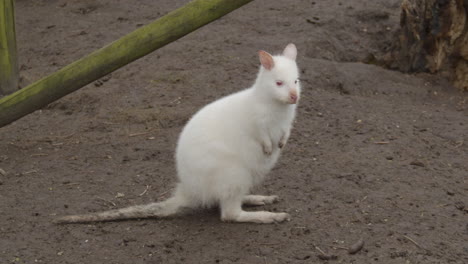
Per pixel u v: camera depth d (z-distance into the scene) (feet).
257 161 18.81
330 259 17.07
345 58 37.63
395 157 24.13
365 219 19.26
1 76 32.12
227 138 18.31
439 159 24.12
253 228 18.86
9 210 19.98
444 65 34.27
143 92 30.73
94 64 21.15
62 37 39.68
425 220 19.21
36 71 34.45
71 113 29.60
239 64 33.35
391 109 29.53
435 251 17.43
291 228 18.81
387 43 39.19
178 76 32.12
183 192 19.33
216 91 30.42
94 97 30.48
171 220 19.47
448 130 27.07
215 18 19.93
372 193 21.03
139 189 21.66
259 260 17.13
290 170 23.03
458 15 32.96
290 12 42.24
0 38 31.45
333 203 20.39
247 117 18.40
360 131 26.71
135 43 20.51
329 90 31.78
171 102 29.50
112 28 40.78
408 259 17.02
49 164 23.72
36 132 27.35
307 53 35.53
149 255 17.46
